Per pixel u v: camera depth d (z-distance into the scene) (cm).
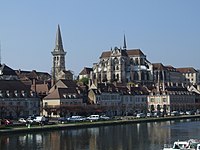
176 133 16850
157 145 13325
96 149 12644
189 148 11225
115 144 13662
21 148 12662
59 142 13988
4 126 16538
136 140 14650
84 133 16738
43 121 18938
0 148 12588
